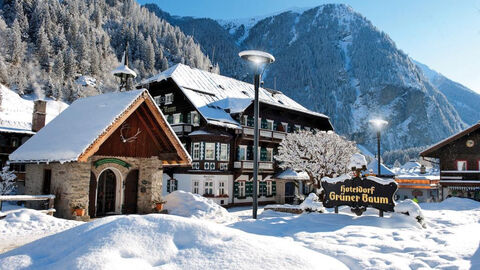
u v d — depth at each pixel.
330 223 10.31
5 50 111.38
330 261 4.58
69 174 14.38
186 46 173.50
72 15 141.62
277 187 34.66
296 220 10.73
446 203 20.52
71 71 115.44
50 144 15.43
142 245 4.18
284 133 34.44
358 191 11.73
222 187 29.38
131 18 174.88
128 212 16.80
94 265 3.62
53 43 123.81
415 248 6.78
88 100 18.38
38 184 16.50
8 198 12.66
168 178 31.14
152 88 34.94
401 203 10.99
